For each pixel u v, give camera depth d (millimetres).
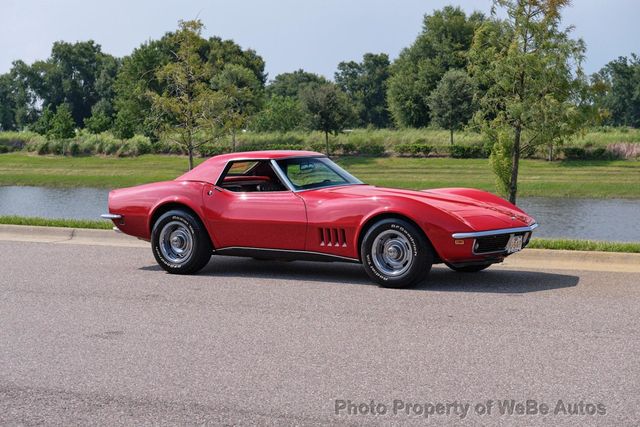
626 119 102375
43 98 122000
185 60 25797
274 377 4527
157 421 3850
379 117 136250
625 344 5090
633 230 21375
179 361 4902
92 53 121812
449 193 7836
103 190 39688
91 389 4375
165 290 7312
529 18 16875
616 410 3871
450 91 49469
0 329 5832
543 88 16844
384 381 4410
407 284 7094
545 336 5328
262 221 7715
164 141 26672
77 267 8742
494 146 18000
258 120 57656
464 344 5164
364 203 7207
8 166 52688
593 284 7258
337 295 6930
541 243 9359
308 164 8078
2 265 8914
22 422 3875
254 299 6820
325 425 3752
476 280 7594
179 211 8203
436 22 78625
